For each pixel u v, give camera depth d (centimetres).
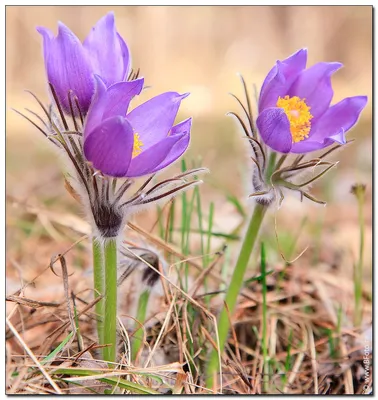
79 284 66
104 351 54
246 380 57
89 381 54
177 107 51
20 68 145
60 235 73
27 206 74
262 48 177
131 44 165
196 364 59
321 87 55
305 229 86
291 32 176
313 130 55
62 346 54
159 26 167
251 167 55
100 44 52
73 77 51
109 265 53
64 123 51
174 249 64
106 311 53
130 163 50
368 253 78
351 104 54
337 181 104
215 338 59
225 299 57
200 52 173
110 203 51
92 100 50
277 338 64
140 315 59
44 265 72
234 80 165
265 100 54
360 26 169
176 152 51
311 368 62
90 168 50
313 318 66
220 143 123
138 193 51
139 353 57
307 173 55
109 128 49
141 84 50
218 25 175
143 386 53
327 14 172
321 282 70
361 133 129
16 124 131
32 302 57
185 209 63
